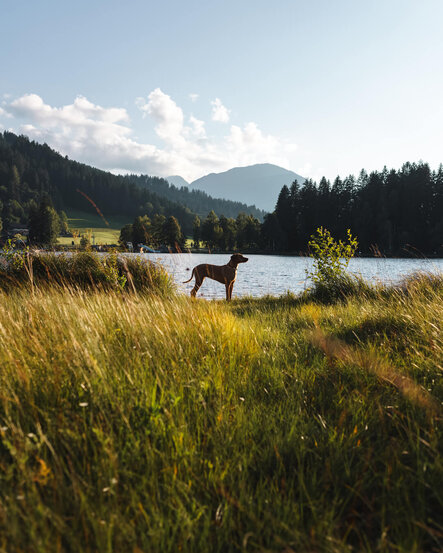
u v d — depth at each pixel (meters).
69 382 2.25
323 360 3.30
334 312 5.61
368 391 2.55
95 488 1.49
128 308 3.93
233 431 1.95
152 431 1.84
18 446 1.68
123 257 8.94
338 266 8.30
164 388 2.32
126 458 1.70
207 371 2.68
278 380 2.76
